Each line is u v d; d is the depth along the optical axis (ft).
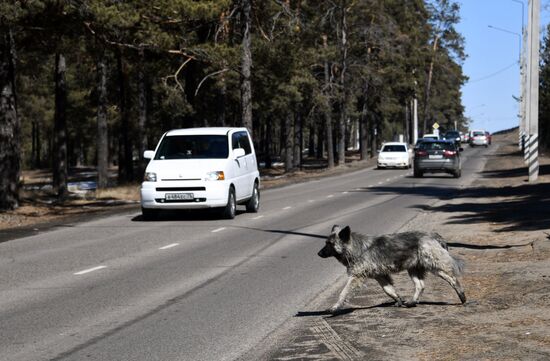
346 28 194.08
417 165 134.82
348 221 63.77
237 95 155.53
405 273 37.76
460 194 93.76
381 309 29.14
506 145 328.49
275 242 51.01
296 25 137.80
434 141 134.72
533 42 105.60
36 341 24.97
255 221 65.00
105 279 37.11
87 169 276.00
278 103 161.99
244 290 34.01
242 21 127.34
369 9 199.41
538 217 60.08
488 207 73.10
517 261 39.63
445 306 29.12
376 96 236.22
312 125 268.82
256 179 75.10
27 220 72.49
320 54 169.89
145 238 54.03
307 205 81.46
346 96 209.67
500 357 21.25
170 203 65.00
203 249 47.88
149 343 24.57
